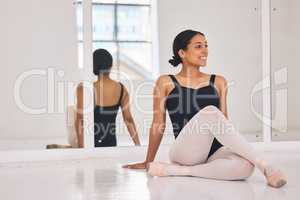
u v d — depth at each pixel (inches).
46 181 96.3
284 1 157.3
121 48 142.0
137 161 130.4
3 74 141.2
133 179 96.1
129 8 142.4
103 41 140.9
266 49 152.7
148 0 143.4
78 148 137.8
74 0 142.1
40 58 142.9
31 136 140.8
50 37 142.9
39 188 87.3
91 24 139.6
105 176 101.9
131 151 141.3
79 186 88.7
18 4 142.3
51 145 140.4
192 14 147.5
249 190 80.0
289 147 151.9
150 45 144.0
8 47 142.1
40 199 76.2
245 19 152.4
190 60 133.1
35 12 142.6
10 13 141.9
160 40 144.3
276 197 73.4
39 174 107.4
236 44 152.1
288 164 116.3
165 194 77.9
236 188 82.1
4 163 128.9
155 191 80.9
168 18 145.3
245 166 88.0
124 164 124.6
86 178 99.3
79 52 141.9
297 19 158.2
